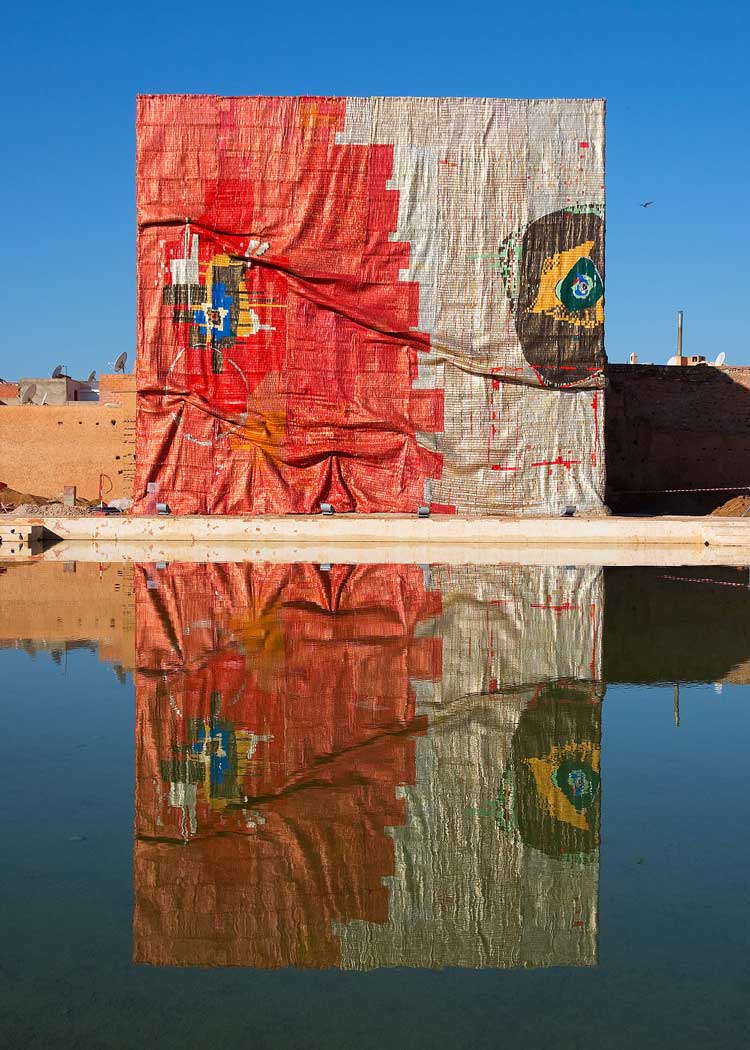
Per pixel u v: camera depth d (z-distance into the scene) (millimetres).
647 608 9703
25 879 3268
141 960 2752
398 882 3246
